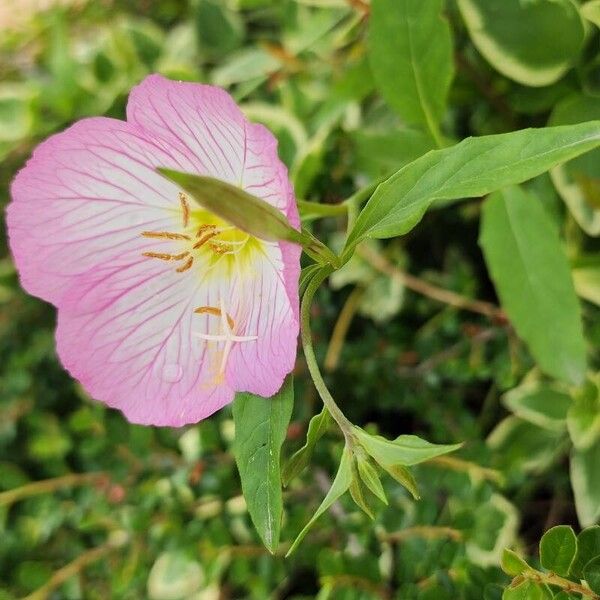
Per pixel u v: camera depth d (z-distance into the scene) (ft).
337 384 0.68
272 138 0.39
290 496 0.63
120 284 0.46
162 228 0.46
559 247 0.54
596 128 0.36
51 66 0.84
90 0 0.91
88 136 0.43
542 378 0.61
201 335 0.44
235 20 0.81
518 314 0.55
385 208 0.39
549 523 0.62
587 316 0.62
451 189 0.37
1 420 0.78
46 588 0.67
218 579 0.65
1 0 0.95
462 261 0.68
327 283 0.71
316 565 0.60
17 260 0.44
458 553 0.54
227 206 0.34
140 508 0.66
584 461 0.57
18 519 0.73
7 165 0.83
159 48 0.83
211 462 0.67
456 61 0.63
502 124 0.65
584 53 0.59
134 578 0.65
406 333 0.69
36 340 0.80
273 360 0.42
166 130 0.43
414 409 0.66
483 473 0.58
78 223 0.45
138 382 0.46
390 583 0.59
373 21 0.53
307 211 0.52
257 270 0.45
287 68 0.74
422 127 0.59
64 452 0.73
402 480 0.39
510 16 0.57
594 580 0.41
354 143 0.66
